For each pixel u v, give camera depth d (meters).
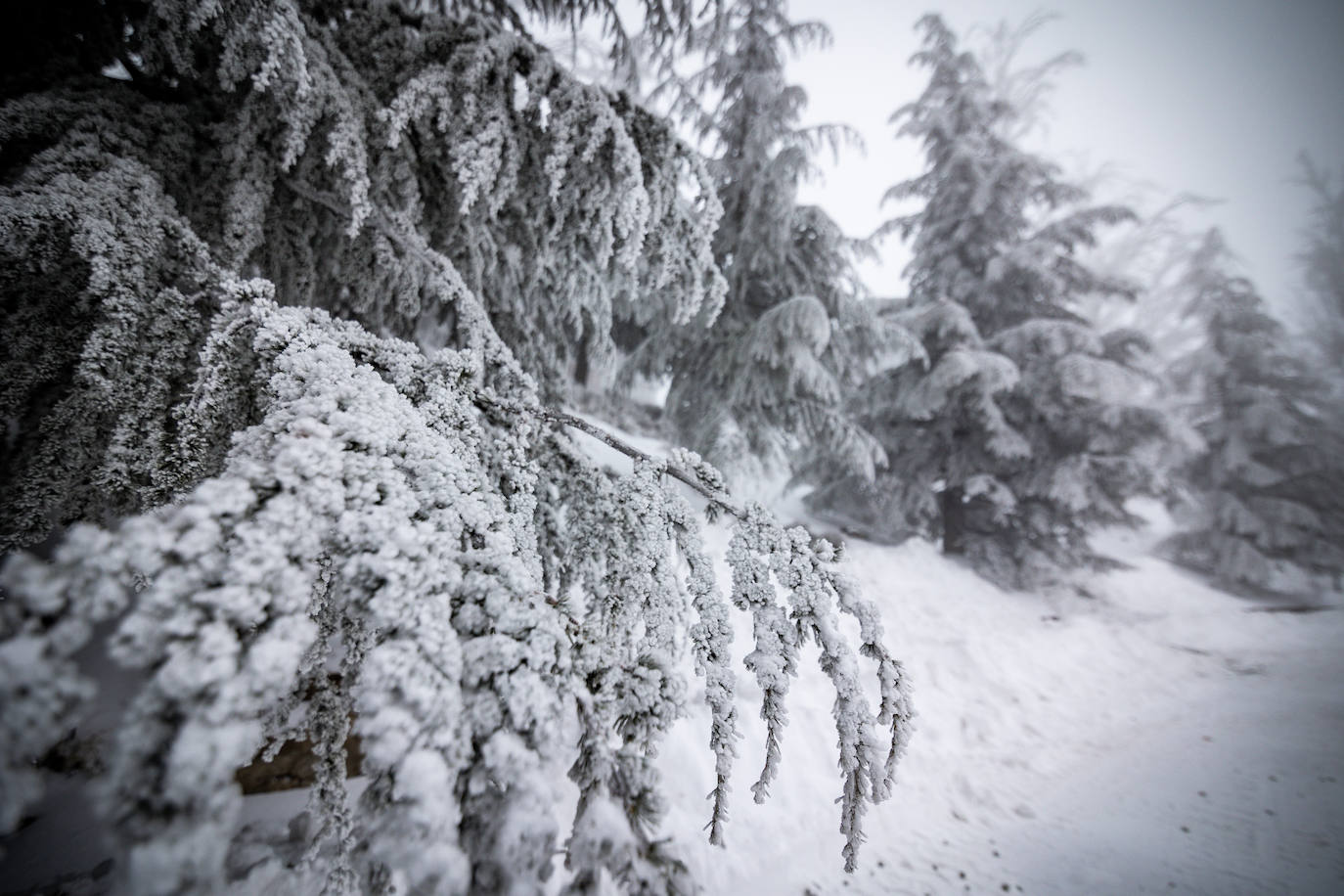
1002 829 3.57
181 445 1.49
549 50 2.92
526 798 0.81
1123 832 3.62
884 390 9.97
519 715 0.87
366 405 1.28
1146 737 5.10
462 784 0.81
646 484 1.93
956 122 10.80
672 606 1.75
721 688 1.42
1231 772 4.51
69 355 1.63
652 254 3.42
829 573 1.61
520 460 1.96
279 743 1.17
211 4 1.89
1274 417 12.25
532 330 3.71
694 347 7.59
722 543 5.74
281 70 2.01
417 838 0.73
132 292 1.62
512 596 1.05
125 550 0.73
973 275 10.55
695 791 3.26
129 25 2.20
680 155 3.11
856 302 7.22
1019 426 9.60
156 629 0.70
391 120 2.34
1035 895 3.01
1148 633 7.97
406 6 2.78
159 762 0.65
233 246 2.29
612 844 0.82
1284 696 6.33
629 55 4.36
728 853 2.99
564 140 2.69
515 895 0.75
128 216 1.70
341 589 0.93
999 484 8.93
